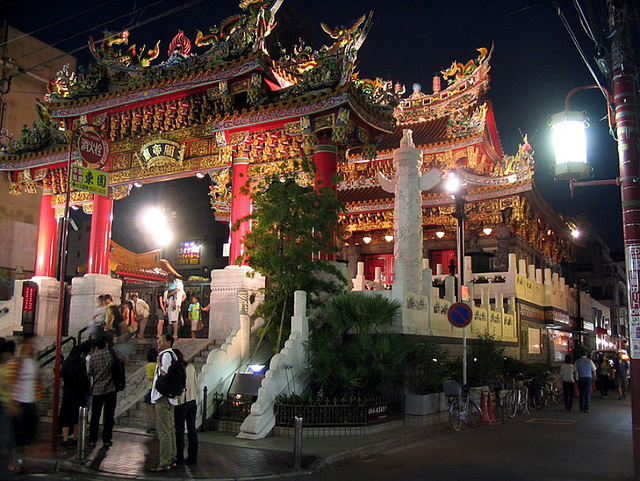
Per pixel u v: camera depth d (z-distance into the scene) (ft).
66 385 44.47
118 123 83.30
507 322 95.14
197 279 82.58
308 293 60.85
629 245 38.42
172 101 78.38
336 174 65.92
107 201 83.97
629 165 38.86
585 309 157.99
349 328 58.44
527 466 40.96
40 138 90.38
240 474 36.78
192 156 78.38
